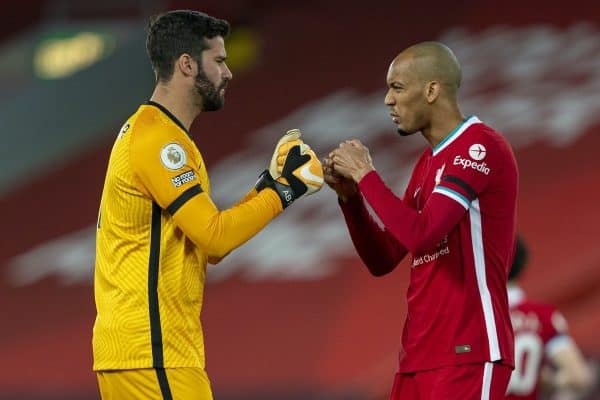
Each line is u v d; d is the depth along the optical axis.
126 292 13.41
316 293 34.94
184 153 13.38
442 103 14.48
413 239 13.66
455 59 14.63
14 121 49.59
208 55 13.84
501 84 41.47
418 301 14.53
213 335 34.22
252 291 36.00
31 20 51.09
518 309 20.20
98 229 13.97
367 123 41.53
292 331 33.53
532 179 35.84
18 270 41.28
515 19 46.12
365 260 15.90
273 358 32.59
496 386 14.16
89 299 38.56
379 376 30.28
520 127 38.50
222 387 32.22
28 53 51.00
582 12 45.44
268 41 49.06
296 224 38.94
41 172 47.53
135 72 48.44
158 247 13.39
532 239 33.06
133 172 13.29
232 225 13.17
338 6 50.44
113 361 13.46
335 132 41.25
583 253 31.59
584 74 40.94
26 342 36.97
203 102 13.92
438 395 14.12
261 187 13.91
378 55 46.31
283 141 14.23
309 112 43.69
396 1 49.41
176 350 13.46
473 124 14.36
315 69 46.50
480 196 14.12
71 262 40.91
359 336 32.28
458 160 14.02
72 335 36.84
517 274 20.39
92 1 50.16
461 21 46.88
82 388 34.12
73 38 50.38
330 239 37.41
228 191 39.09
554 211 34.12
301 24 49.81
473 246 14.12
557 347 20.08
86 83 49.44
